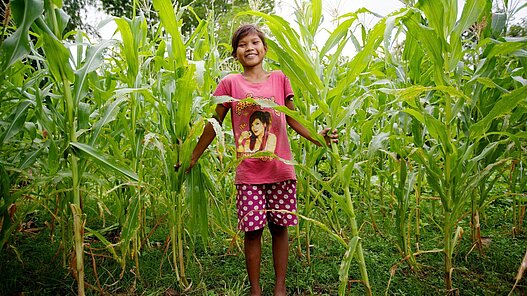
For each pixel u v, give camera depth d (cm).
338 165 149
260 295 182
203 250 239
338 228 235
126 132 180
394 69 199
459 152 158
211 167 254
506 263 199
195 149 180
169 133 180
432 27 143
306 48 158
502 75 203
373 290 183
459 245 214
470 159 177
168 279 199
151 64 259
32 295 176
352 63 139
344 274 133
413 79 171
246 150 179
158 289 188
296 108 201
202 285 190
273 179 177
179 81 159
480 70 156
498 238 236
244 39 179
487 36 175
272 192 184
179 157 177
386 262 212
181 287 189
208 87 200
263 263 219
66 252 204
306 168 144
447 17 142
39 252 220
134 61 175
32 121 210
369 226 270
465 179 158
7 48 116
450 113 154
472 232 214
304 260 221
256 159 178
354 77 142
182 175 181
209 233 259
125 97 164
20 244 233
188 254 201
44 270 196
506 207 300
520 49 157
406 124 195
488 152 170
